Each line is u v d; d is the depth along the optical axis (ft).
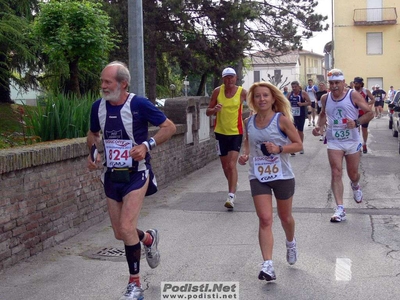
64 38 44.27
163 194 36.47
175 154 41.29
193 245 24.58
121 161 17.99
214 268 21.38
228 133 31.45
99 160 18.97
